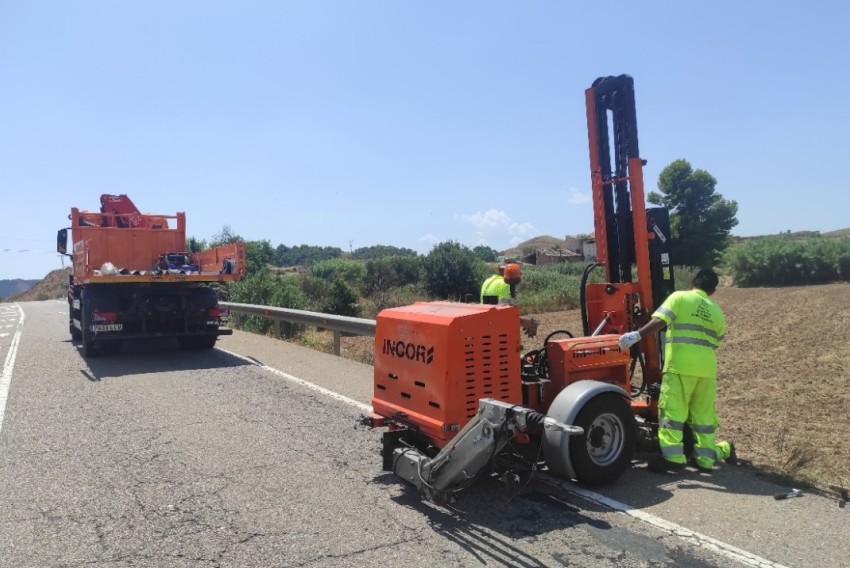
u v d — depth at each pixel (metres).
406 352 5.54
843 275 36.16
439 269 31.06
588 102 6.86
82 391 9.30
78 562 4.12
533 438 5.50
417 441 5.49
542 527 4.60
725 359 13.24
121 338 12.01
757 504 4.98
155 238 14.52
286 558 4.16
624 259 6.67
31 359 12.45
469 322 5.12
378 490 5.39
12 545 4.37
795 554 4.12
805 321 18.92
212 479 5.64
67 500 5.16
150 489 5.40
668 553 4.16
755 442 6.98
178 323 12.81
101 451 6.44
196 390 9.36
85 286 12.46
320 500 5.16
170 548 4.31
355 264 44.72
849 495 5.15
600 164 6.80
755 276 38.47
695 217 50.66
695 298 5.79
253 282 21.36
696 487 5.38
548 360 5.80
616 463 5.36
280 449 6.52
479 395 5.15
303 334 17.03
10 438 6.90
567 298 25.66
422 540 4.41
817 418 8.16
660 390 6.07
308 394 9.08
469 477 4.69
